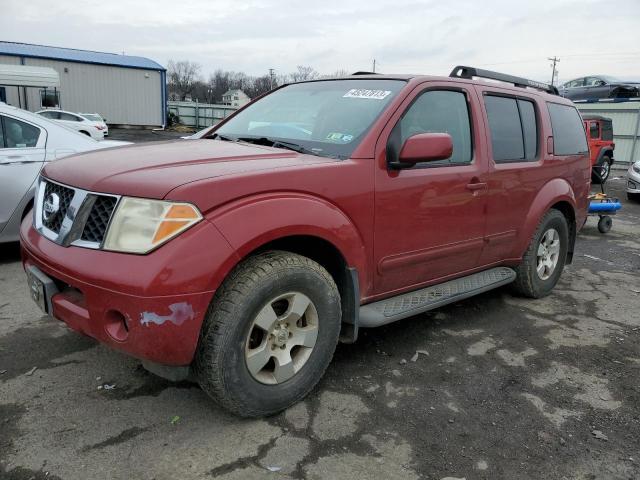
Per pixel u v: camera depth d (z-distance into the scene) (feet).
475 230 12.92
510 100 14.51
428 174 11.34
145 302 7.48
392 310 11.00
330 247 9.82
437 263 12.20
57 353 11.22
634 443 9.10
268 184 8.65
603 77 81.87
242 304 8.21
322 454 8.32
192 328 7.77
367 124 10.75
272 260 8.71
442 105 12.22
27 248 9.36
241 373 8.46
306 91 13.03
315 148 10.65
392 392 10.35
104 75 126.31
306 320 9.46
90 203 8.36
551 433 9.26
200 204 7.86
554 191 15.53
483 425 9.39
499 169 13.34
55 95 114.83
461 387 10.70
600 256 23.54
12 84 92.58
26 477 7.50
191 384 10.19
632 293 17.85
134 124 133.18
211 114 146.10
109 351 11.36
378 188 10.32
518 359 12.16
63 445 8.23
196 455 8.14
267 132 12.03
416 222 11.21
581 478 8.11
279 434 8.78
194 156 9.57
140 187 7.98
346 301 10.23
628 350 13.01
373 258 10.55
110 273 7.67
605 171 56.39
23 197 17.16
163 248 7.63
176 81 329.11
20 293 14.66
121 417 9.03
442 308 15.28
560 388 10.89
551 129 15.79
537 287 16.10
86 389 9.88
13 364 10.69
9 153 17.02
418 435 8.97
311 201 9.16
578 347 13.02
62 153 18.01
